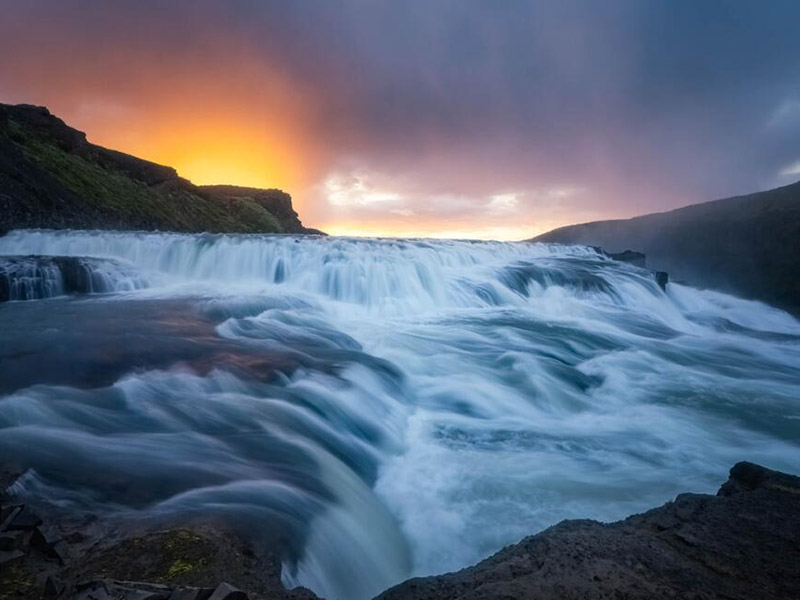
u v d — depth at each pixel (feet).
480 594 8.34
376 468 19.61
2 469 13.56
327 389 23.62
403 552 14.92
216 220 144.77
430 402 27.07
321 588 11.70
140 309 39.55
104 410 18.80
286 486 14.87
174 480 14.21
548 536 10.64
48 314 37.06
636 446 22.29
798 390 32.32
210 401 20.68
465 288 58.39
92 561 9.52
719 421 26.18
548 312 55.57
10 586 8.48
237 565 9.89
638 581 8.72
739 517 11.12
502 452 21.38
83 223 82.74
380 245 68.44
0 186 68.28
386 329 41.98
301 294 52.39
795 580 8.78
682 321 63.21
